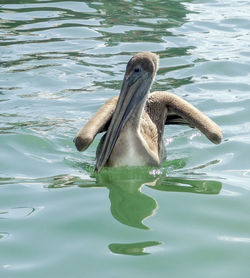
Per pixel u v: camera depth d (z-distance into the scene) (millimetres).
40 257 5148
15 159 7738
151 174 7457
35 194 6586
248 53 12180
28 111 9500
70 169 7547
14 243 5395
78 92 10312
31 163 7656
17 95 10109
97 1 15570
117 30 13375
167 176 7367
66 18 14039
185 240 5453
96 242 5418
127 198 6523
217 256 5156
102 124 7602
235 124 9047
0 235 5551
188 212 6121
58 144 8375
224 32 13508
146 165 7590
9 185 6859
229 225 5801
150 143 7867
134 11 14867
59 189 6762
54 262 5051
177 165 7828
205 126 7840
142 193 6695
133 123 7504
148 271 4902
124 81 7469
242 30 13672
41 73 11008
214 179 7160
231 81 10836
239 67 11453
